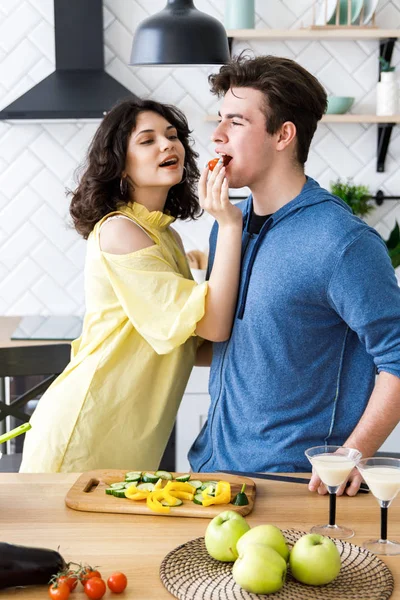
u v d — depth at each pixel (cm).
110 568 147
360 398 202
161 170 226
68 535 161
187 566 146
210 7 405
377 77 409
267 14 403
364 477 154
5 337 353
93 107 373
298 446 201
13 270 418
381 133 404
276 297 197
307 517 170
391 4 402
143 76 408
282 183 206
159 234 229
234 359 209
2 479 192
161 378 228
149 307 212
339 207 198
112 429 225
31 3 402
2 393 353
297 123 204
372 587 139
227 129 206
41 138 411
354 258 187
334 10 388
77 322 390
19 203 414
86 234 232
